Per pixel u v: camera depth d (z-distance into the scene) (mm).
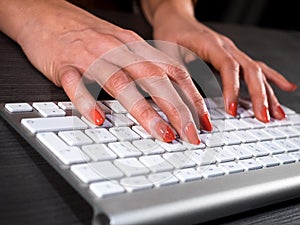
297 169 406
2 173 323
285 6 1312
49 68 468
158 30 697
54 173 335
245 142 436
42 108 399
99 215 288
